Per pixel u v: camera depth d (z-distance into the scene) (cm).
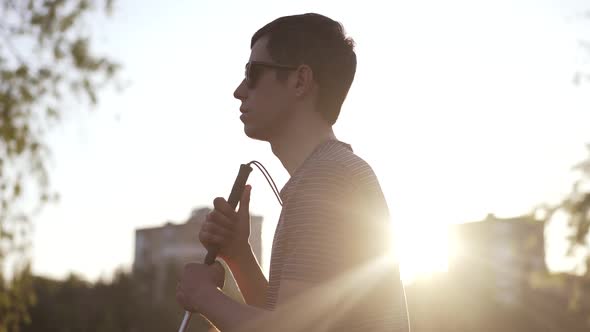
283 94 214
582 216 820
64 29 860
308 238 191
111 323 2842
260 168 229
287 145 216
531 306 1997
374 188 200
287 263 192
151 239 3784
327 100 215
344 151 204
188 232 3475
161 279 3328
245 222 230
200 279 205
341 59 216
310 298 188
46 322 2614
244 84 221
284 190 206
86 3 863
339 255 191
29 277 859
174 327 3039
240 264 231
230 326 193
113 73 866
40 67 861
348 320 193
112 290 3052
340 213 192
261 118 216
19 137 838
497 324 2330
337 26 219
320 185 194
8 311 855
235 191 229
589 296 820
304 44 214
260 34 220
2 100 847
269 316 190
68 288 2917
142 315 3002
